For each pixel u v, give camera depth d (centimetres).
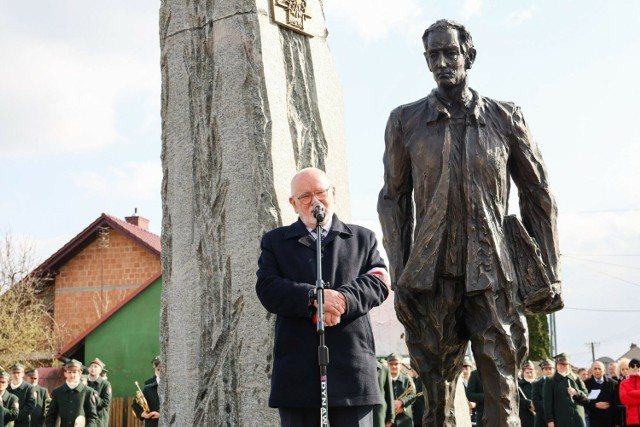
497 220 506
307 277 450
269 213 642
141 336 2941
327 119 707
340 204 705
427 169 510
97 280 3578
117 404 2241
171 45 699
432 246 505
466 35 510
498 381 499
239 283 639
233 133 661
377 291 446
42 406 1530
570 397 1368
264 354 622
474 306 506
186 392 648
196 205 670
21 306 3312
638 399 1303
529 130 524
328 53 728
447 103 514
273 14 684
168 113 697
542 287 507
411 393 1181
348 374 433
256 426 616
